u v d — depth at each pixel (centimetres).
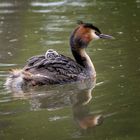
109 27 2353
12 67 1770
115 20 2495
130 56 1850
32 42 2134
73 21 2500
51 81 1591
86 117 1283
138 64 1736
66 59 1673
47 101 1427
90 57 1875
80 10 2784
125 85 1520
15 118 1292
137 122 1230
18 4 3016
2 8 2917
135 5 2858
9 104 1403
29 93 1509
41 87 1570
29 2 3075
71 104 1392
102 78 1620
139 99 1387
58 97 1464
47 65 1617
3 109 1363
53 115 1310
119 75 1630
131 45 2012
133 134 1159
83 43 1755
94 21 2484
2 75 1688
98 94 1464
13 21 2575
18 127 1234
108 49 1980
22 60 1859
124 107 1334
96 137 1156
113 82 1562
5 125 1250
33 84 1564
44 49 2003
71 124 1241
